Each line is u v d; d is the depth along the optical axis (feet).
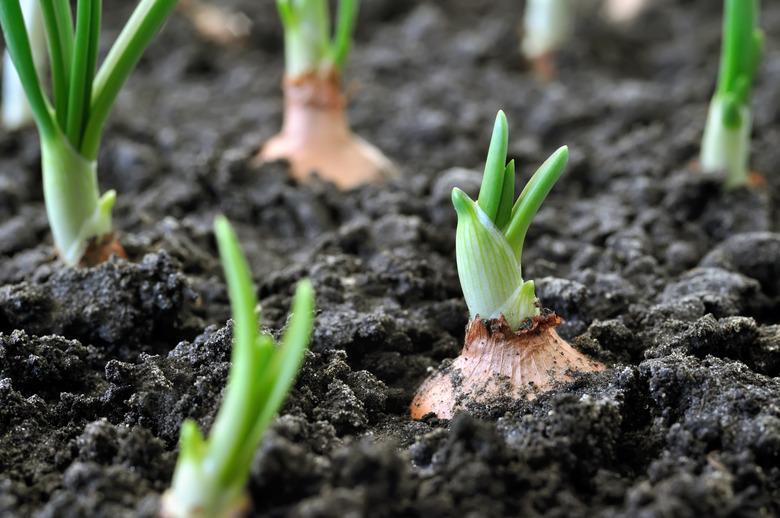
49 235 1.43
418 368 1.23
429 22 2.04
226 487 1.01
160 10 1.24
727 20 1.46
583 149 1.63
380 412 1.18
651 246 1.41
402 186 1.51
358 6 2.12
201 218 1.48
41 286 1.26
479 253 1.14
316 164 1.52
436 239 1.41
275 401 1.01
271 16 2.06
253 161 1.55
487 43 1.92
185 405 1.14
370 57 1.90
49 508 1.05
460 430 1.08
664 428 1.13
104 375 1.21
